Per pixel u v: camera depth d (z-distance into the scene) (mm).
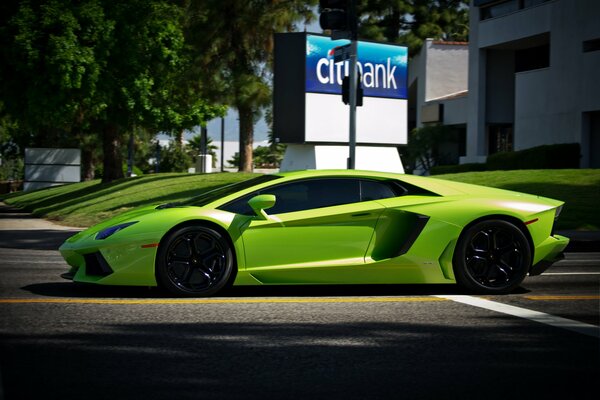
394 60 27094
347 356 4629
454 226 7059
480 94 33688
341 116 26016
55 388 3852
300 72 25312
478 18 33594
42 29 25656
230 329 5379
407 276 7059
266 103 36594
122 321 5617
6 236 15453
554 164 25969
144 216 6816
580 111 26891
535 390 3920
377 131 26750
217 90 36719
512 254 7172
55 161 43969
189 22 36188
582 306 6484
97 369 4242
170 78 31203
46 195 38406
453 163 39500
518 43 31750
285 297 6836
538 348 4883
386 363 4465
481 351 4793
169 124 31625
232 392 3834
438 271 7086
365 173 7266
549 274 8945
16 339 4977
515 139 30547
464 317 5934
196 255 6750
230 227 6738
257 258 6797
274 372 4234
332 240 6945
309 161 25984
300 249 6879
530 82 29625
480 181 20938
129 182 29719
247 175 27422
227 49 37000
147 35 29250
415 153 39906
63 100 26266
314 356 4617
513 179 20609
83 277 6793
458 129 39844
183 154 80500
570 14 27438
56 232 16656
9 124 50250
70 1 26109
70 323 5527
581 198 17547
